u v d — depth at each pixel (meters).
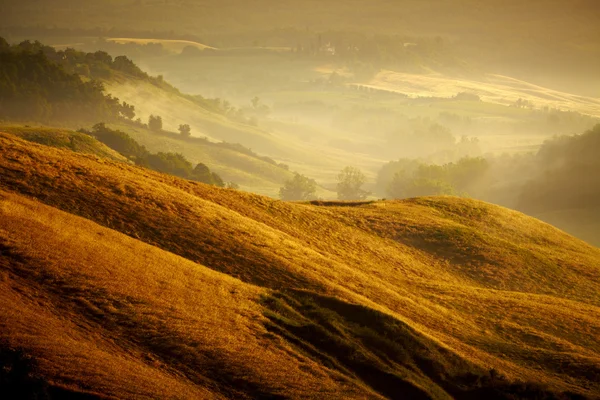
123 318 50.78
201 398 42.84
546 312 87.00
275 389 47.06
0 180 75.94
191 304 56.91
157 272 61.72
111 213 77.00
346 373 54.09
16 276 51.72
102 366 42.28
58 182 80.75
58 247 58.84
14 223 60.84
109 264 59.41
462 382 60.16
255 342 53.47
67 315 48.84
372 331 63.31
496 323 80.19
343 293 71.81
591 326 84.19
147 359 46.62
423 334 66.31
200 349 49.41
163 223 78.75
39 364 39.84
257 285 69.56
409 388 54.69
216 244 77.00
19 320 44.50
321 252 92.50
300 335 58.28
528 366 67.81
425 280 96.06
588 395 61.12
